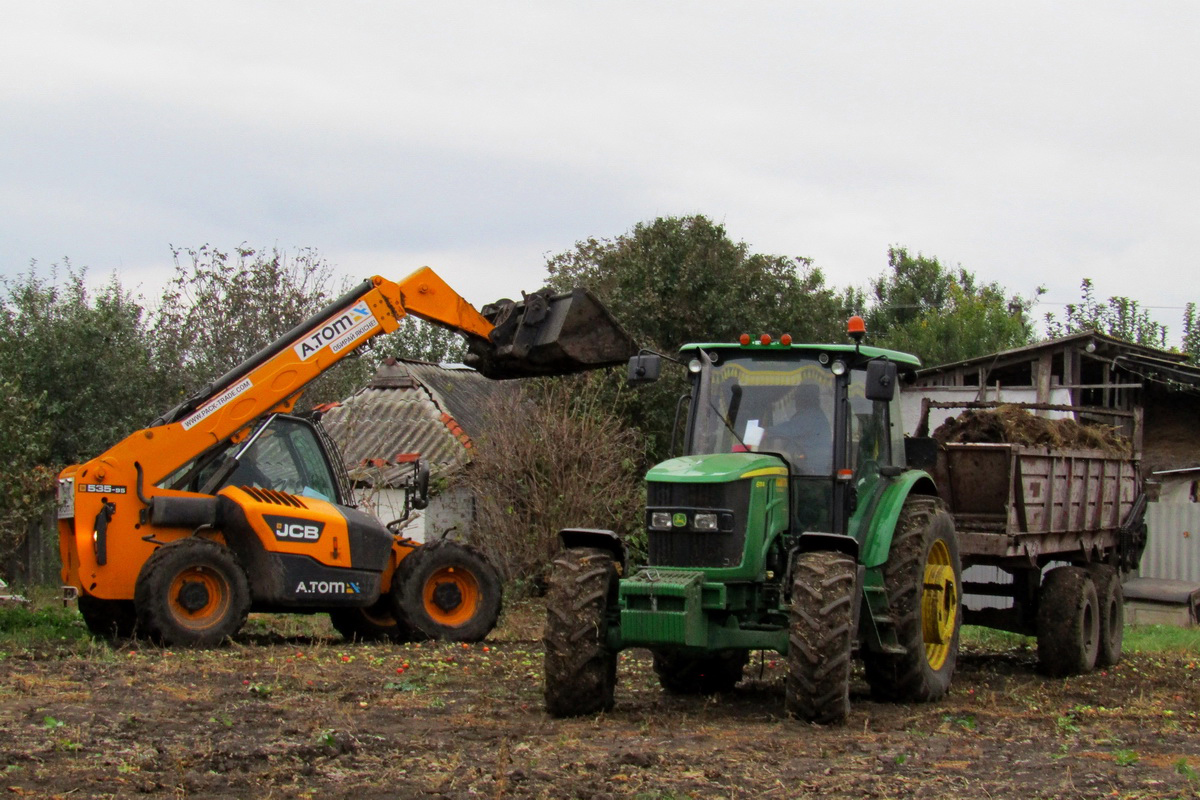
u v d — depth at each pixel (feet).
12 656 33.94
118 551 36.91
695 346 30.30
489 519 64.34
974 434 37.81
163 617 35.78
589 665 26.13
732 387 29.84
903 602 29.09
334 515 39.47
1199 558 69.10
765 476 27.32
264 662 34.01
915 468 33.81
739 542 26.53
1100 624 40.37
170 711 25.88
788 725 25.55
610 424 66.44
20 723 24.03
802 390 29.37
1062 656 37.50
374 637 43.55
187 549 36.35
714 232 77.30
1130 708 30.01
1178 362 72.33
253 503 38.19
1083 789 19.81
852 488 28.50
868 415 30.37
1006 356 73.67
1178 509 69.87
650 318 75.10
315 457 41.27
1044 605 37.93
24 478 57.93
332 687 30.19
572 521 62.85
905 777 20.65
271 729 23.95
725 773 20.74
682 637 25.32
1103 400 78.59
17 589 56.44
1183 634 54.34
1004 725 26.55
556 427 63.98
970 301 141.18
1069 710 29.19
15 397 60.03
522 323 38.40
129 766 20.21
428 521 68.90
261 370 39.32
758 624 26.73
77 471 36.78
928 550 30.12
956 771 21.22
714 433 29.55
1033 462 35.94
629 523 64.23
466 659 36.96
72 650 35.55
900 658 29.45
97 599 38.37
